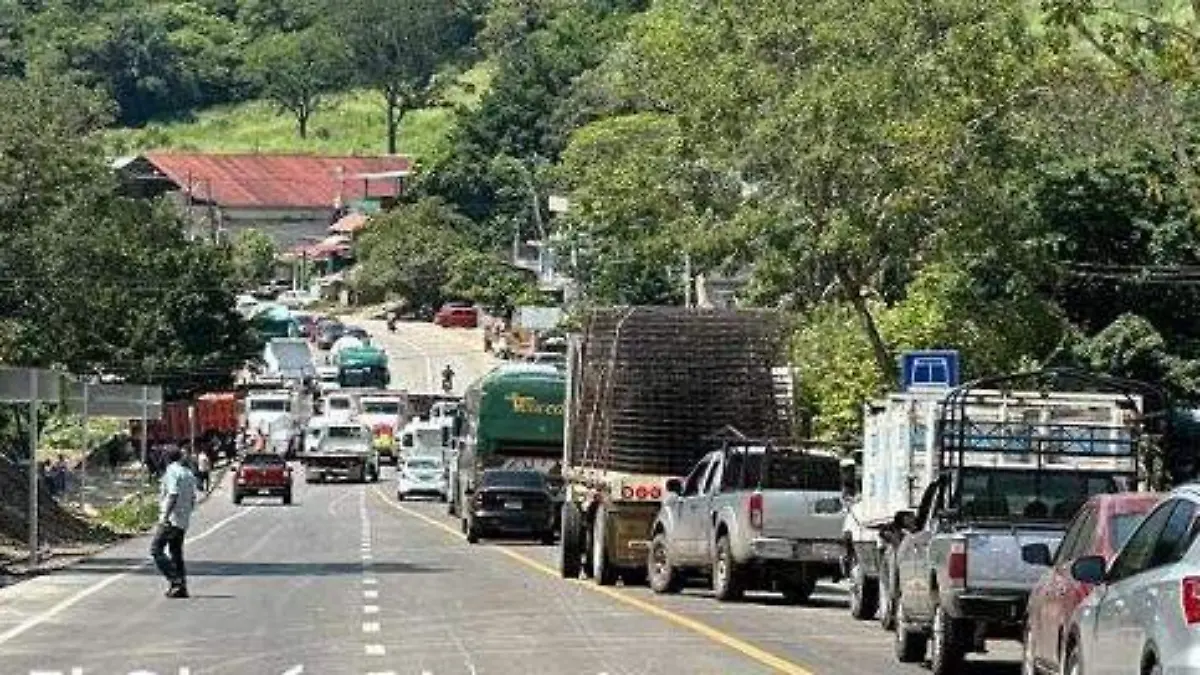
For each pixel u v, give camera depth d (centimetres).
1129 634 2286
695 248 7738
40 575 5709
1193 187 4800
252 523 9306
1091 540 2761
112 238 10331
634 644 3803
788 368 5562
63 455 12675
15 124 9494
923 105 7175
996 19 7188
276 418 16588
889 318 7525
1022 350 7325
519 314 18788
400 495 12194
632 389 5497
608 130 11200
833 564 4800
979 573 3341
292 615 4416
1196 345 7312
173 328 15325
